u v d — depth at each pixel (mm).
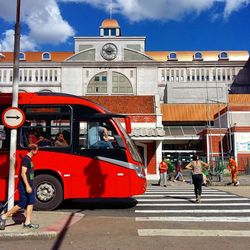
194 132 53875
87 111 11617
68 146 11430
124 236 7715
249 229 8516
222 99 76750
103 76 87312
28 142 11414
